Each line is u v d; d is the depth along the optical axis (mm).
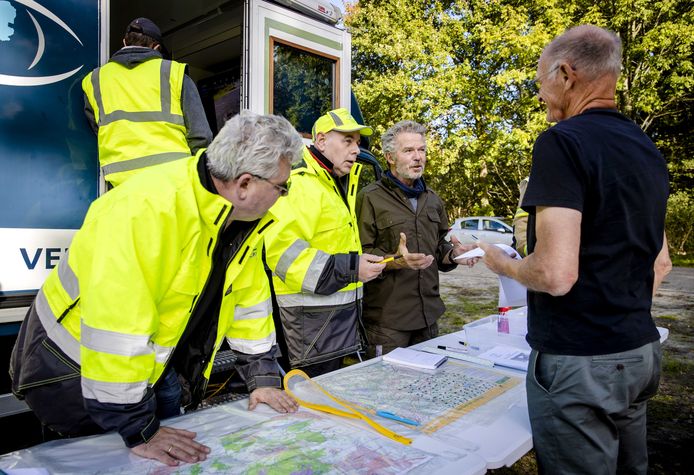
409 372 1864
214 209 1282
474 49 13914
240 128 1249
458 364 1968
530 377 1351
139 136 2213
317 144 2371
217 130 4219
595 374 1232
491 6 13336
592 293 1234
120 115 2191
